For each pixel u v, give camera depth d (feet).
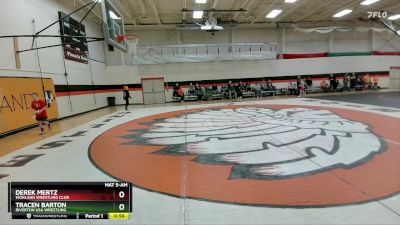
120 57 61.46
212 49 62.34
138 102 62.39
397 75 71.36
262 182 11.55
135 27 60.44
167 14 53.78
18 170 14.87
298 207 9.21
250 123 26.40
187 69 62.90
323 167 13.07
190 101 60.54
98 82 55.36
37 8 33.42
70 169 14.71
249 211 9.08
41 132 26.99
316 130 21.67
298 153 15.57
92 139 22.88
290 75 66.44
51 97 35.60
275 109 36.63
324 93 63.41
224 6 51.21
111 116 39.37
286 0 47.06
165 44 63.46
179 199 10.28
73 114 42.42
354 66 68.69
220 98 61.26
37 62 33.04
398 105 35.83
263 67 65.16
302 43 67.62
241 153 16.15
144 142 20.58
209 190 11.00
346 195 9.96
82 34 47.37
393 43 70.69
